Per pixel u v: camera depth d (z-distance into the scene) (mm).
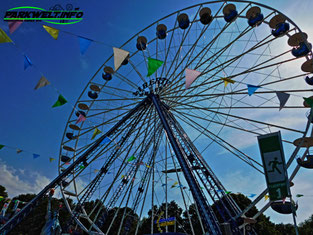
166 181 24047
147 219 45500
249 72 18062
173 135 15773
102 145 19875
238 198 40094
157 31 20609
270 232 39500
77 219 20453
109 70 21156
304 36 15742
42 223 38281
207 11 18984
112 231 42906
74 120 23922
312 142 13070
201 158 17172
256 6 17359
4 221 15352
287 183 8648
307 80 15930
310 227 53875
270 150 9281
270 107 17203
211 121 20078
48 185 16594
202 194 11680
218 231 9883
